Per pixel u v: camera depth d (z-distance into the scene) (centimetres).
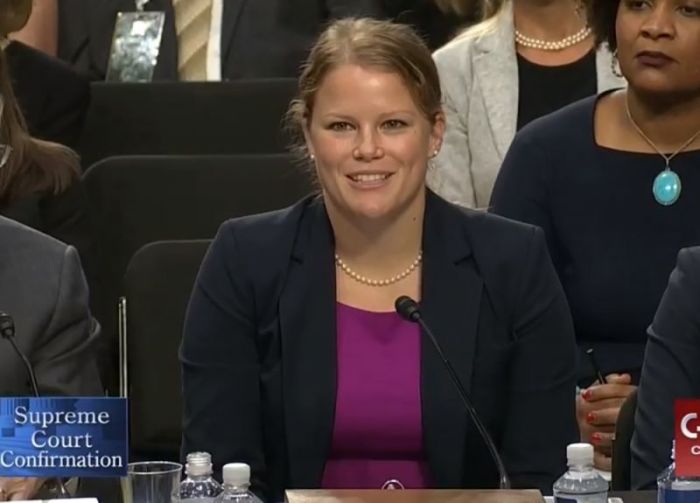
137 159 1030
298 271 688
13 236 681
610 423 816
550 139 863
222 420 689
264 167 1030
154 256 890
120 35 1272
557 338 695
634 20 816
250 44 1262
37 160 790
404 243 683
